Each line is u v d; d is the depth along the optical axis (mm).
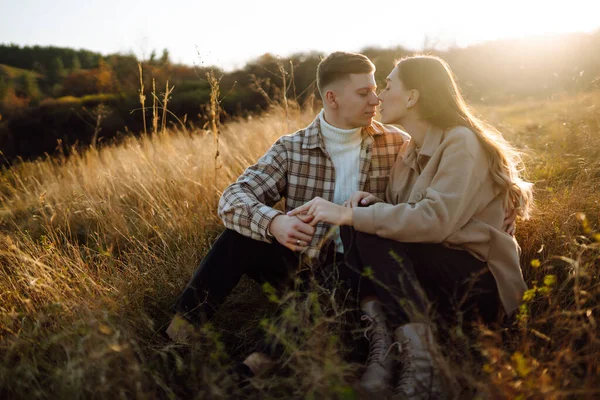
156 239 2920
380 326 1642
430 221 1741
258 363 1567
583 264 1946
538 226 2291
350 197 2066
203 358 1622
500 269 1801
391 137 2283
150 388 1523
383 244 1766
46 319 1864
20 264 2369
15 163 5961
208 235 2855
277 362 1526
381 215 1772
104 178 4082
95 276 2398
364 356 1728
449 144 1876
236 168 3787
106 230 3172
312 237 2066
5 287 2271
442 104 1956
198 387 1493
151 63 14508
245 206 1967
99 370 1446
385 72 6316
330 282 1872
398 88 2033
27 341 1707
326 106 2195
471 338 1634
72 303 2008
